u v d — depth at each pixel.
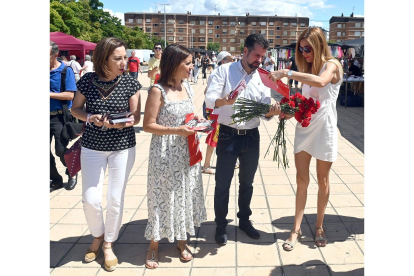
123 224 3.78
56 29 35.06
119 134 2.92
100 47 2.78
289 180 5.00
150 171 2.97
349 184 4.81
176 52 2.80
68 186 4.70
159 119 2.92
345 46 12.71
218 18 109.44
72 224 3.78
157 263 3.04
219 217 3.38
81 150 2.97
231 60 5.27
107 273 2.95
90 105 2.88
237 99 3.01
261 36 3.07
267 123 9.40
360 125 8.97
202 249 3.29
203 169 5.32
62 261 3.12
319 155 3.11
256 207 4.16
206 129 2.82
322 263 3.04
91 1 67.06
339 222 3.75
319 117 3.05
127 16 110.50
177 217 2.98
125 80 2.96
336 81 2.99
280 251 3.24
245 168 3.36
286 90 2.96
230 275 2.90
